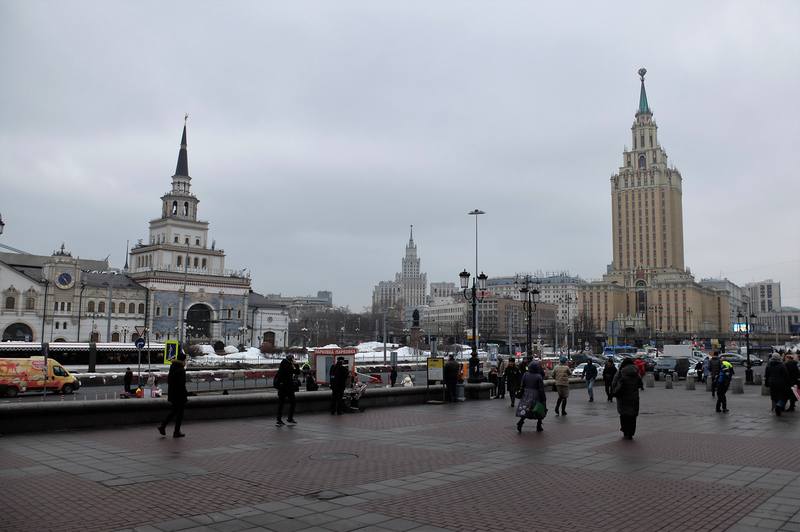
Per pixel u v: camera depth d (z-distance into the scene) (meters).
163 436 18.94
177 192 131.75
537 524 10.05
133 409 21.42
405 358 92.94
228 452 16.27
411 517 10.43
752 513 10.66
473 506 11.12
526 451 16.73
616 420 24.16
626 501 11.46
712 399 34.72
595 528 9.84
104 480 12.94
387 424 22.38
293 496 11.76
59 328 106.38
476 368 37.50
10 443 17.55
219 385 54.97
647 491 12.23
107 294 112.06
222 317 125.94
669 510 10.85
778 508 10.97
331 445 17.53
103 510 10.70
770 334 197.62
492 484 12.83
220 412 23.45
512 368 29.52
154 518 10.26
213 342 118.94
